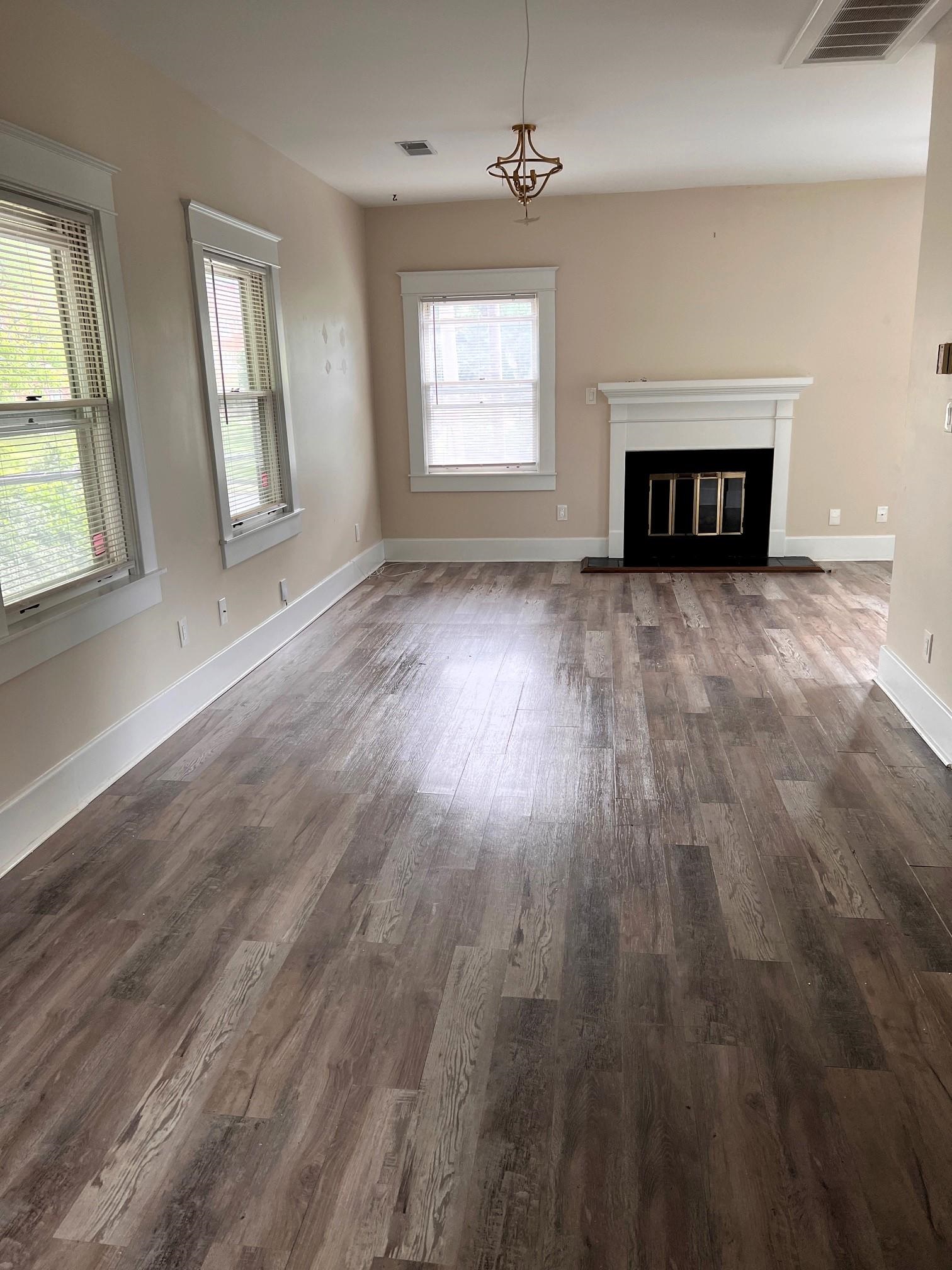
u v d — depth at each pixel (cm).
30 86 285
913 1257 148
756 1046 196
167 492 377
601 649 477
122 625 344
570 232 645
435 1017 207
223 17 312
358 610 575
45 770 298
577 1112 179
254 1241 154
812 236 629
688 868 267
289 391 511
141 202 353
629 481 680
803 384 637
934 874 260
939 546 343
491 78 384
